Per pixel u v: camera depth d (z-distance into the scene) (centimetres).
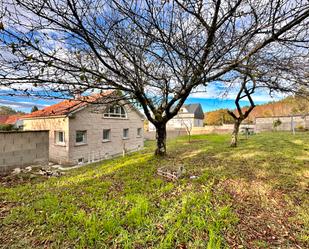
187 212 292
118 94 532
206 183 426
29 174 610
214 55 316
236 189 395
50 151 1133
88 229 248
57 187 445
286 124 2522
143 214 285
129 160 758
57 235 239
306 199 348
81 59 328
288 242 238
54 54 276
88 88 367
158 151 748
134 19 262
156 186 414
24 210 304
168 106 677
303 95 374
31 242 227
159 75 455
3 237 237
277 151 780
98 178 504
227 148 923
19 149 722
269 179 450
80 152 1100
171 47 307
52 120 1120
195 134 2512
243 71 366
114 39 306
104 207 309
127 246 219
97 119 1216
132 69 422
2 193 402
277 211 311
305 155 688
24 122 1316
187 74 401
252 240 240
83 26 250
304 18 223
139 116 1638
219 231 248
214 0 267
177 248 221
